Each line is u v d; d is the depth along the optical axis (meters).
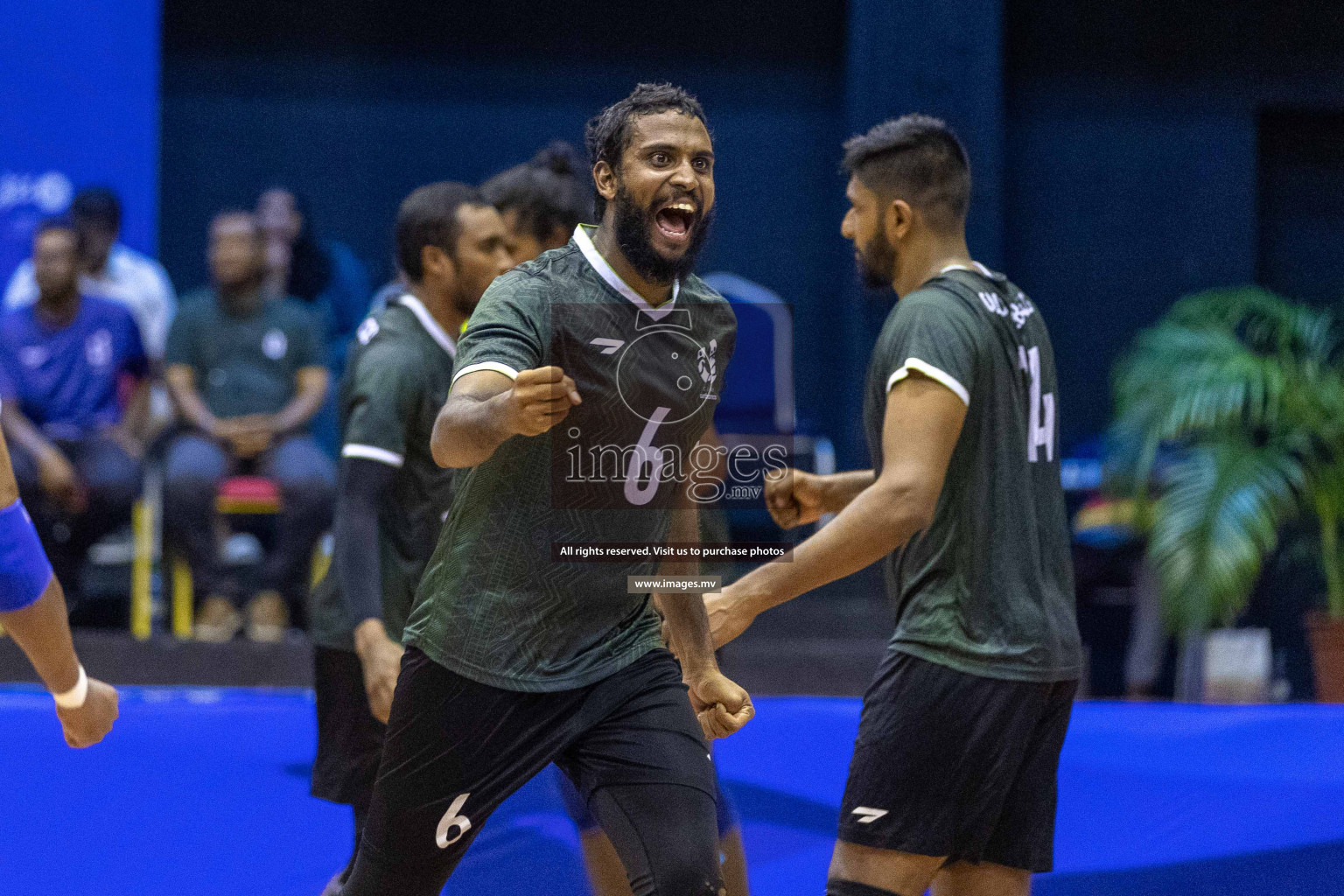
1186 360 17.98
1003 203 24.73
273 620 17.75
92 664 16.47
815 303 25.38
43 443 17.72
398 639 8.77
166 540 17.88
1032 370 7.67
